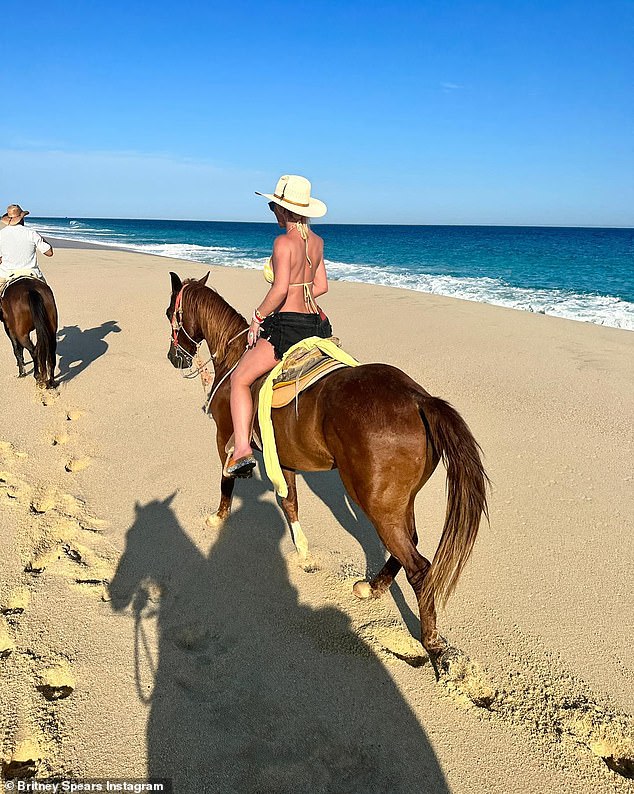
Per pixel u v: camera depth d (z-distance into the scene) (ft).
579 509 15.74
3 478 17.20
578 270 83.92
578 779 8.74
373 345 30.94
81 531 14.73
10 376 26.55
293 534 14.01
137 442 19.97
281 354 11.53
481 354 29.37
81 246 124.16
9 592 12.40
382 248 143.33
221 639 11.44
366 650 11.14
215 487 17.21
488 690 10.32
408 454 9.59
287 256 11.07
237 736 9.34
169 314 15.83
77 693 10.05
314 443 10.89
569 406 22.47
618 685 10.30
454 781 8.73
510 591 12.71
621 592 12.61
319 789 8.56
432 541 14.67
